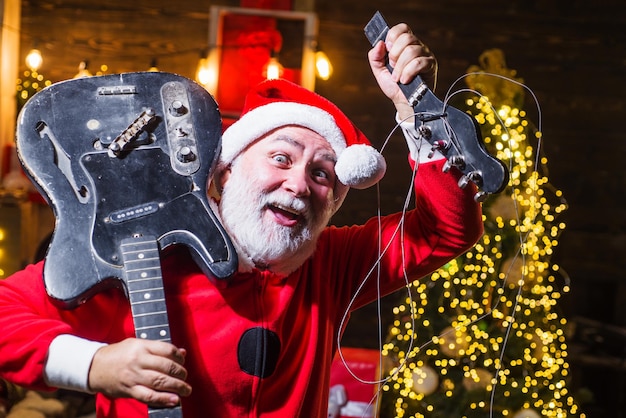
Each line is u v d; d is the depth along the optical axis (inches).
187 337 49.4
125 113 50.8
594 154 155.6
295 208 51.3
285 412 51.0
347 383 100.3
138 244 47.1
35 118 49.5
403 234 57.7
